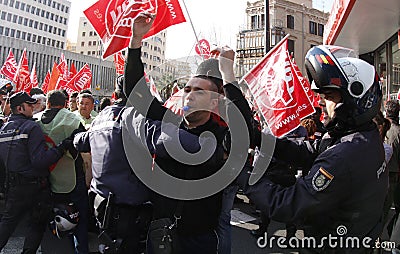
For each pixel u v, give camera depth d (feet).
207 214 5.68
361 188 4.48
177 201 5.59
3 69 26.04
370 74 4.76
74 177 10.15
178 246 5.48
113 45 9.12
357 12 21.03
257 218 17.03
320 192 4.36
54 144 10.43
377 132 4.97
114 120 7.09
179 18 9.18
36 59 149.69
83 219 10.53
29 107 10.62
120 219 6.42
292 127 10.91
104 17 9.64
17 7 220.43
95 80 152.76
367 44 28.86
